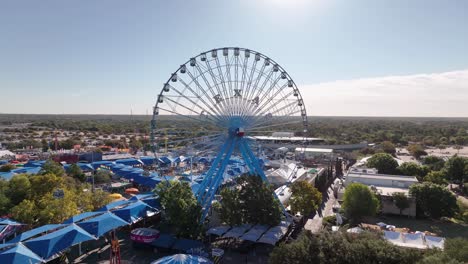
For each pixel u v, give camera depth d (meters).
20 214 68.38
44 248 53.59
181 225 67.06
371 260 43.34
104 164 141.62
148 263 60.62
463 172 127.38
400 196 94.44
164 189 78.94
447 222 91.56
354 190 87.31
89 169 136.50
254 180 72.25
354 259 42.72
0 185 79.88
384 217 95.12
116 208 73.75
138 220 72.06
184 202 68.31
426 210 93.31
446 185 120.00
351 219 86.44
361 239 46.06
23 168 125.06
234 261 62.16
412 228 86.19
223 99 79.38
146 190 119.94
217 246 68.25
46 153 189.50
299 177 119.25
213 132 80.44
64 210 69.12
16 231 66.56
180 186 73.38
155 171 135.25
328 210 97.50
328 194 116.50
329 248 44.66
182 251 63.06
